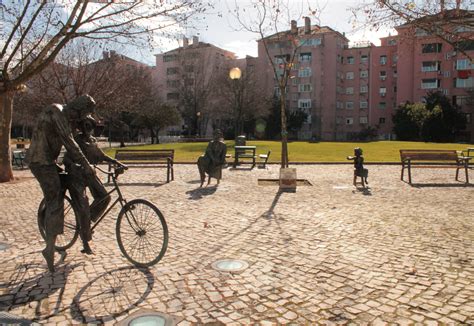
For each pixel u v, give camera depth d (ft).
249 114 201.98
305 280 15.06
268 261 17.20
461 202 32.14
